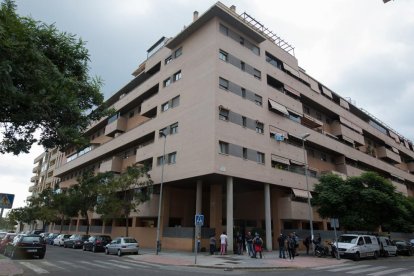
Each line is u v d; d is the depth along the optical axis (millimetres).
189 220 34500
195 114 28422
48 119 9297
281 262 20062
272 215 32562
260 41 33281
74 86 9625
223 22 30234
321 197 29266
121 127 44094
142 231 34156
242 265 18281
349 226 28375
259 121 30250
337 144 40812
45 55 8859
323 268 17969
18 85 7676
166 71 34562
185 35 32344
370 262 22219
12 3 7707
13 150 9836
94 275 13328
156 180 31453
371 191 27719
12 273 12930
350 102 50906
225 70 28562
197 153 27047
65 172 60062
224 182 30109
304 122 39531
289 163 32281
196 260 20344
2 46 6719
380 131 56125
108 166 41531
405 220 32781
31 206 60656
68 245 37750
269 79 34562
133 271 14992
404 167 65562
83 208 37531
